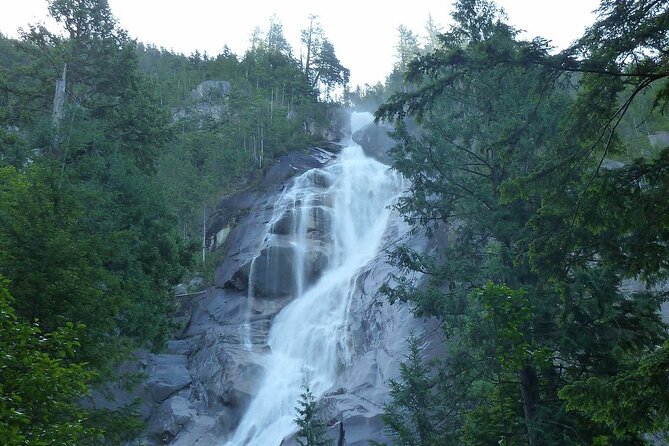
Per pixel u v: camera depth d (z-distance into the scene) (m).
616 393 8.25
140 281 23.47
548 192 10.66
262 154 67.06
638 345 12.52
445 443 15.00
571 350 12.58
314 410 22.14
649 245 9.49
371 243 48.66
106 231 22.30
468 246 16.00
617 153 10.45
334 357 34.44
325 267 46.44
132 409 13.91
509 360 10.79
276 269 45.31
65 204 14.45
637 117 39.50
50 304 12.38
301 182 57.41
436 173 16.44
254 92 85.00
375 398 25.67
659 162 9.14
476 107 16.42
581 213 9.77
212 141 66.62
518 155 14.48
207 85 86.19
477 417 14.23
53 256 12.65
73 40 32.53
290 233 49.28
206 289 48.41
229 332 39.59
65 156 24.44
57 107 28.72
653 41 9.34
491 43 12.13
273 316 42.09
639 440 11.50
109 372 14.06
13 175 22.11
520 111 14.36
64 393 8.98
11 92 31.80
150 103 33.28
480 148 15.32
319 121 81.06
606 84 9.95
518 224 14.30
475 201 14.98
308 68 107.25
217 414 32.53
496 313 10.55
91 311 12.94
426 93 14.69
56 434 8.58
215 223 57.22
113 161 26.38
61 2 32.59
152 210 26.41
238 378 33.91
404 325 29.81
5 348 8.41
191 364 37.56
